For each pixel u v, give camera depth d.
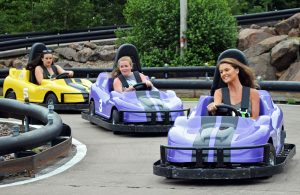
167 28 31.31
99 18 50.31
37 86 18.83
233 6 51.72
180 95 23.48
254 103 10.09
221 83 10.82
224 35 31.02
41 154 10.15
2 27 50.44
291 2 57.31
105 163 10.93
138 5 31.69
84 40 37.91
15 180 9.61
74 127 15.78
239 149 8.77
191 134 9.30
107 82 15.45
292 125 15.45
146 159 11.25
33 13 48.56
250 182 8.95
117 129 14.00
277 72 29.14
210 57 30.34
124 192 8.59
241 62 10.94
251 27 36.16
